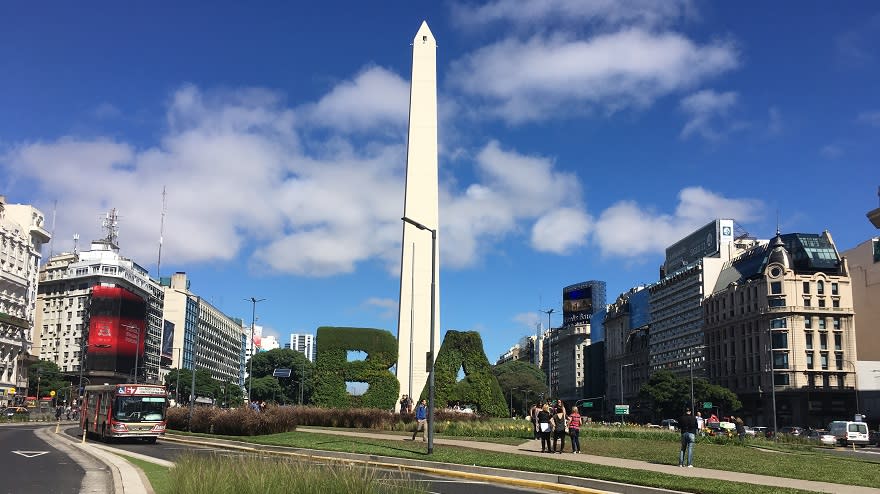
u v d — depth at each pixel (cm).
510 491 2111
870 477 2428
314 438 3906
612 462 2739
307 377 16962
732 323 13338
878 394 11512
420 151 7162
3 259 11431
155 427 4222
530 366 19400
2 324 11094
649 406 13462
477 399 6178
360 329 6412
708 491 1942
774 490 1962
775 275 12288
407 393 6719
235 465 1398
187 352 19638
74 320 16000
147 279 17938
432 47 7331
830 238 12794
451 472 2552
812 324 12069
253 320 9675
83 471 2434
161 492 1534
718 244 15062
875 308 12225
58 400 13025
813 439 6819
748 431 8669
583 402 19075
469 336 6319
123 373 15425
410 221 3356
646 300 17600
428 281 6981
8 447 3581
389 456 2936
